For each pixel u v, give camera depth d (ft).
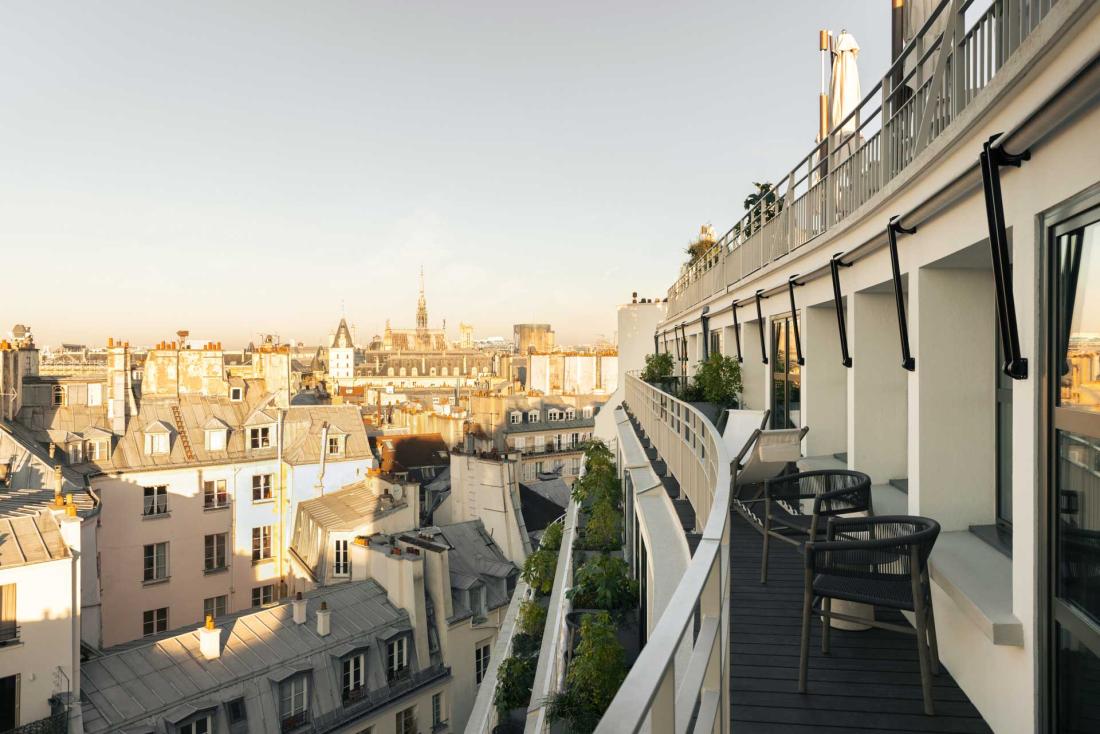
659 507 26.30
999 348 18.54
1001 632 12.76
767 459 24.07
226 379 133.59
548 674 36.11
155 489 111.34
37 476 91.20
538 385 300.40
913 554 14.56
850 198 25.82
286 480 125.90
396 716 79.97
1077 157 10.89
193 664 66.95
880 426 24.81
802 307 31.71
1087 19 9.91
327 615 76.69
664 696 4.71
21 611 59.72
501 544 126.52
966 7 16.22
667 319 93.40
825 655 16.85
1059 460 11.81
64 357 291.99
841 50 34.37
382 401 363.76
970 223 15.39
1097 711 10.59
